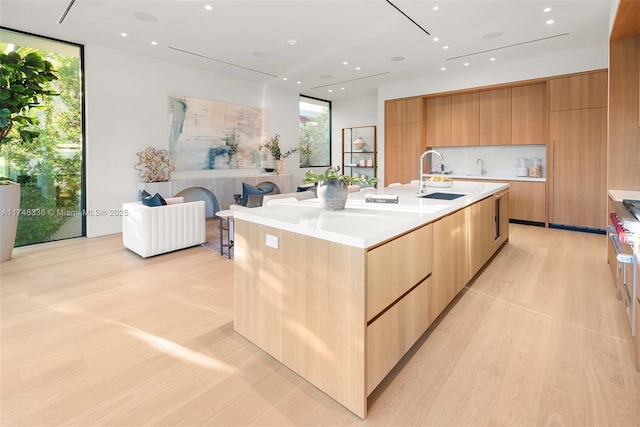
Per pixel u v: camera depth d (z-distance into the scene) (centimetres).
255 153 752
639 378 184
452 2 381
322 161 945
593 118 530
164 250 430
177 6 389
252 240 214
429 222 220
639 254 189
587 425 152
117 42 506
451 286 264
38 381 184
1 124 379
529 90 603
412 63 603
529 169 626
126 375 190
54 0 376
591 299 289
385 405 167
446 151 725
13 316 262
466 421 156
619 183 361
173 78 610
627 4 284
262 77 701
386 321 175
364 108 883
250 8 393
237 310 234
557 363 199
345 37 482
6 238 404
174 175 625
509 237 516
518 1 380
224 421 157
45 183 496
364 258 154
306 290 180
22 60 399
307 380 185
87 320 256
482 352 212
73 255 430
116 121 545
